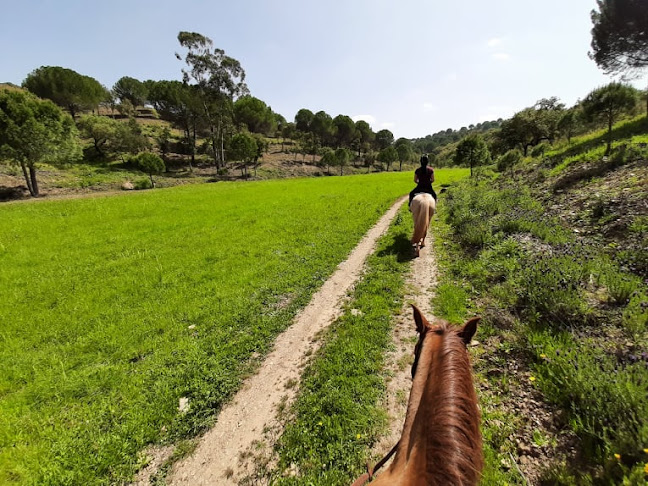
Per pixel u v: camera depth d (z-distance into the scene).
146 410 3.99
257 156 58.84
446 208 15.51
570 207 9.45
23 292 8.09
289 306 6.88
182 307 6.88
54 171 44.00
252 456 3.37
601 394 2.86
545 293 4.73
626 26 20.94
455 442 1.29
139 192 33.34
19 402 4.24
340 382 4.22
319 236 12.36
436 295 6.55
